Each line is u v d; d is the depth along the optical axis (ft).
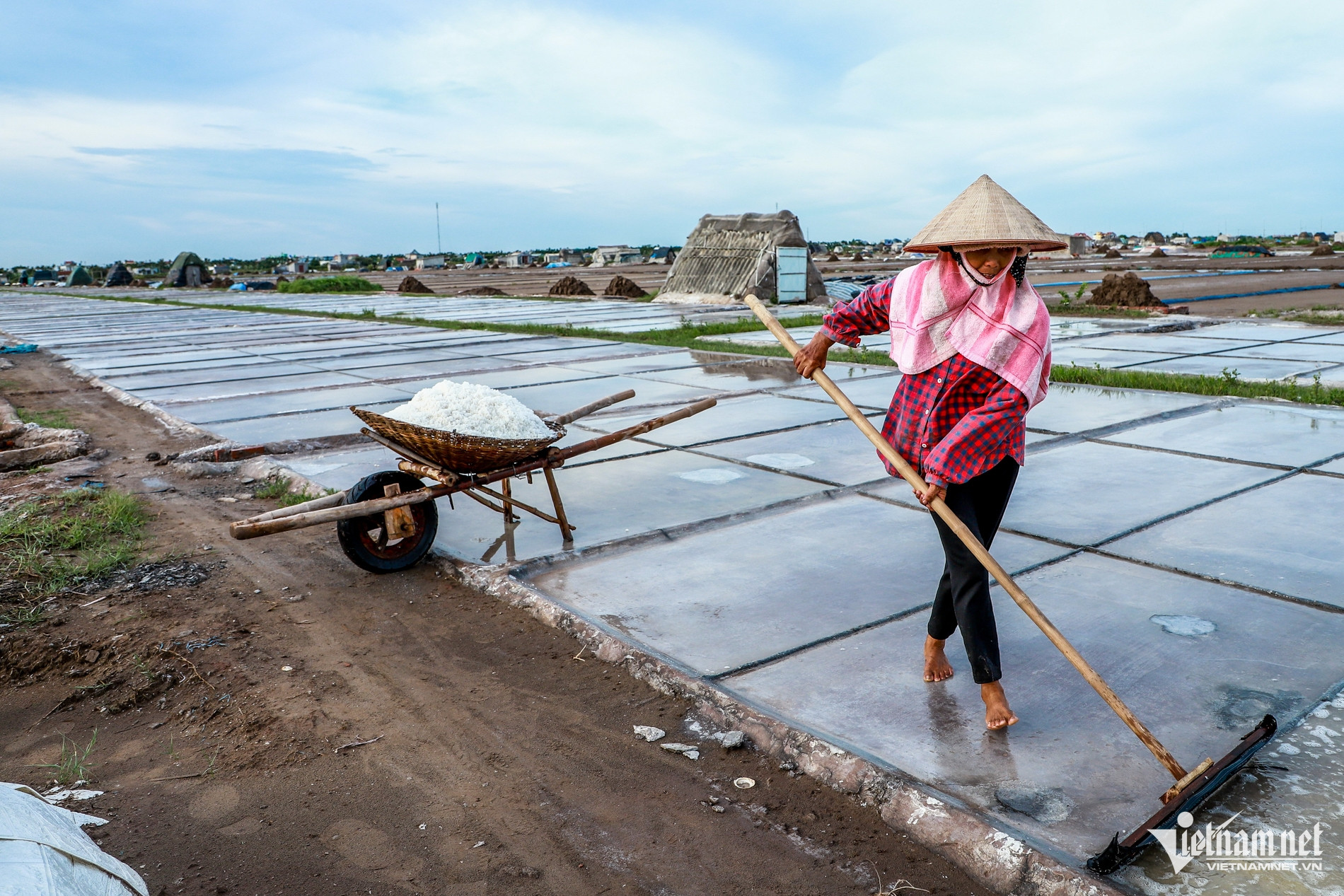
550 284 146.61
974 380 9.12
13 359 49.47
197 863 7.95
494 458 14.01
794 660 11.11
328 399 31.30
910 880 7.59
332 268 375.04
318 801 8.85
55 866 5.85
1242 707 9.62
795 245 80.79
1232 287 85.30
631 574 14.08
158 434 26.81
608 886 7.61
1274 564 13.48
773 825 8.36
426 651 12.01
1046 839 7.66
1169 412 24.44
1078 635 11.42
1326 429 21.94
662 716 10.26
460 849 8.13
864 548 14.87
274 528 12.67
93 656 12.02
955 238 8.68
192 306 105.81
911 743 9.23
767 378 32.78
